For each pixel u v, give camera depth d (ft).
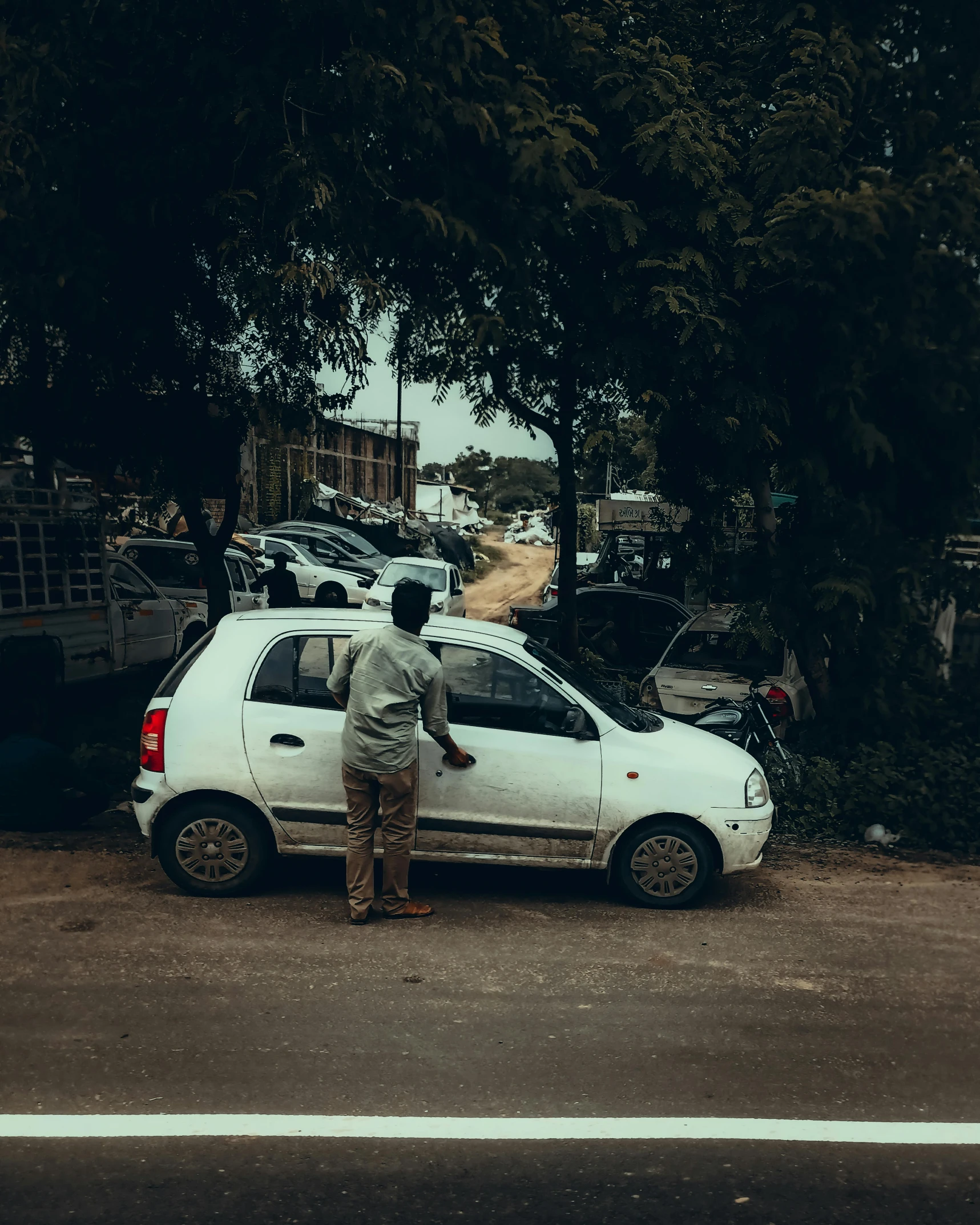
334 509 139.13
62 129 24.26
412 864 22.06
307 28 23.02
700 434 29.55
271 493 111.45
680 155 24.79
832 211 24.49
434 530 140.36
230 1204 10.21
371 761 17.76
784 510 30.73
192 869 19.22
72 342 31.58
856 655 29.48
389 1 22.57
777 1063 13.67
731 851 19.67
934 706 29.89
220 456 36.58
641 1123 12.01
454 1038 14.03
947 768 26.68
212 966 16.07
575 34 25.96
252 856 19.24
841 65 25.77
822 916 20.01
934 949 18.35
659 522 34.19
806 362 27.81
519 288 25.07
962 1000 16.07
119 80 23.94
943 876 23.32
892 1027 14.96
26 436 35.50
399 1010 14.82
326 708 19.25
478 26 23.11
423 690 17.95
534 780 19.34
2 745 24.38
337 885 20.43
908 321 26.53
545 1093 12.64
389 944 17.35
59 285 24.16
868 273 26.18
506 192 24.81
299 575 78.95
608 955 17.34
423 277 26.86
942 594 28.48
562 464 40.14
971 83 26.55
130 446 34.96
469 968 16.47
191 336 35.35
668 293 24.73
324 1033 14.01
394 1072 13.01
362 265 24.97
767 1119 12.21
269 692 19.30
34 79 22.56
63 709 35.29
